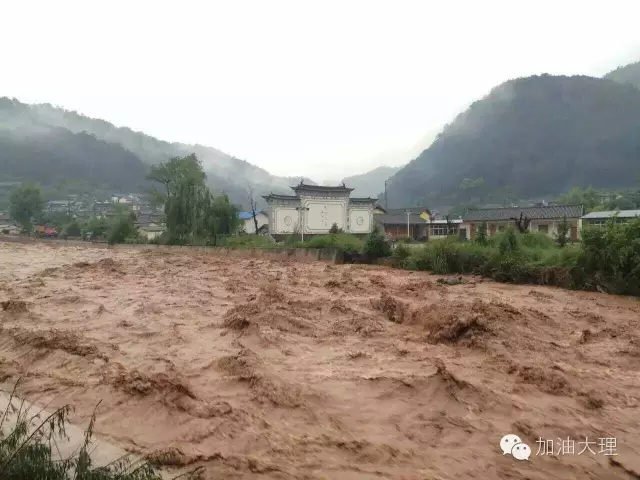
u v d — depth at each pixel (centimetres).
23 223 7081
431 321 954
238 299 1334
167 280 1773
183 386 612
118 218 5081
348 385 648
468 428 525
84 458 376
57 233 6625
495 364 734
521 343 826
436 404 589
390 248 2517
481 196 10769
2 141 15088
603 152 12212
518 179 12225
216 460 448
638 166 11388
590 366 748
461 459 460
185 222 3947
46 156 14475
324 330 952
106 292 1455
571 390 630
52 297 1318
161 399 575
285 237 3678
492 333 855
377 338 898
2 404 577
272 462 445
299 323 982
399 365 730
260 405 577
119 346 835
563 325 1034
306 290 1481
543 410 573
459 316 912
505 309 1045
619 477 437
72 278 1830
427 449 480
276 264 2512
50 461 372
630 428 534
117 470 392
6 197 10944
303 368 719
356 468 439
